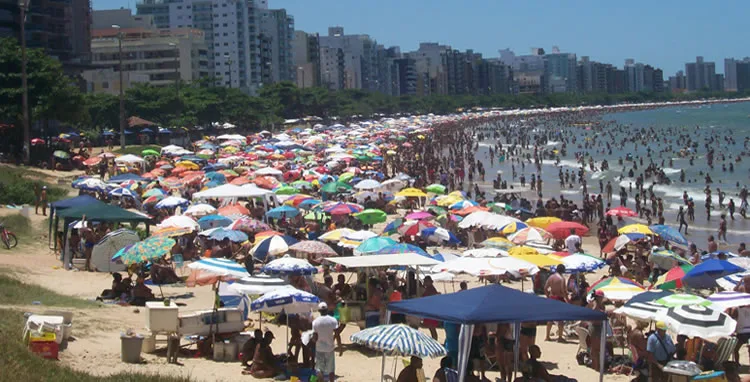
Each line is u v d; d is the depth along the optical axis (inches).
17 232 1587.1
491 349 788.6
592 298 930.7
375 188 2332.7
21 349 668.1
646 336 836.0
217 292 837.2
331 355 730.8
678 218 2386.8
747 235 2198.6
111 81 5762.8
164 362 780.0
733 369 683.4
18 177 2279.8
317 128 5836.6
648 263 1354.6
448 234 1357.0
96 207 1350.9
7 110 2913.4
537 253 1105.4
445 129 7485.2
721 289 1122.7
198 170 2513.5
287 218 1754.4
